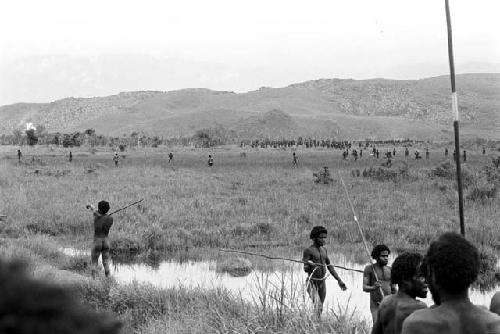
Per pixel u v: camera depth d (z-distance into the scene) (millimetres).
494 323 3252
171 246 20094
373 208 28047
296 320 7836
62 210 25969
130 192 33438
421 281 5168
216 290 11172
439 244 3404
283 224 24000
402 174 44469
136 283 11727
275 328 7863
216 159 78312
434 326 3240
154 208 27219
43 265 11992
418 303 5145
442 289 3359
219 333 8109
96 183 38719
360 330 8211
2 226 21672
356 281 15023
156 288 11703
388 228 22906
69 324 1371
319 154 97188
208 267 16984
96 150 105250
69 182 38406
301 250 19594
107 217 15180
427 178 42969
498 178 38438
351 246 20188
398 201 30469
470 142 146000
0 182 35875
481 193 31172
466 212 26562
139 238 20469
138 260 18156
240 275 15625
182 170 52938
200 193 33812
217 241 21172
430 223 23953
